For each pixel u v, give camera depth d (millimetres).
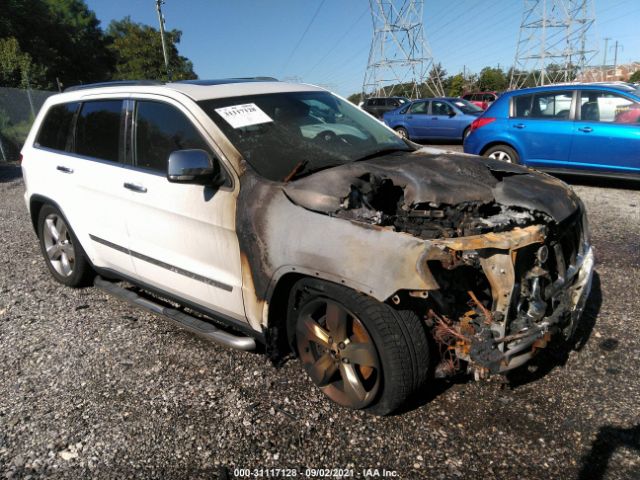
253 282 2896
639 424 2623
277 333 3027
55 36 46156
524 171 3332
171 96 3402
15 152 15711
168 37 46781
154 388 3131
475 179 2980
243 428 2738
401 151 3688
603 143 7672
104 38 60656
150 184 3387
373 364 2570
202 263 3197
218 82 3773
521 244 2408
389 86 53812
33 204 4738
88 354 3572
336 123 3730
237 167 2965
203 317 3871
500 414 2748
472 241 2344
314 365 2898
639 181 7715
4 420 2924
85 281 4652
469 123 15727
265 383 3117
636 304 3947
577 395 2877
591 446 2494
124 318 4105
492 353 2385
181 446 2639
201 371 3281
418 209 2701
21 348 3707
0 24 39375
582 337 3482
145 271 3672
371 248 2391
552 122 8164
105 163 3805
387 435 2635
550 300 2676
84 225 4105
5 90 16953
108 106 3900
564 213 2801
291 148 3205
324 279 2555
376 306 2486
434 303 2539
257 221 2809
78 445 2689
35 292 4711
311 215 2629
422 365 2533
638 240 5465
